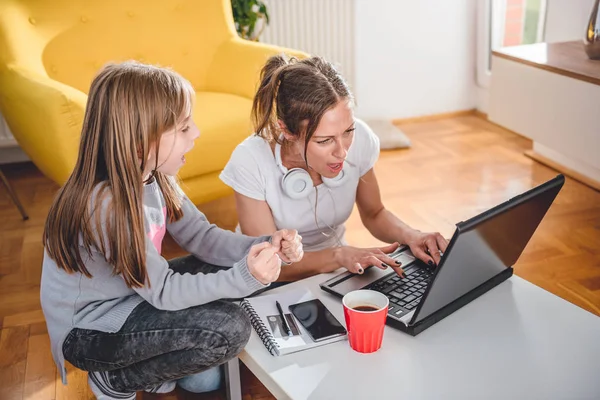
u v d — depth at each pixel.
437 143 3.51
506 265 1.43
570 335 1.28
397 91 3.85
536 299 1.39
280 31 3.56
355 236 2.53
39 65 2.53
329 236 1.75
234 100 2.65
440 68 3.86
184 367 1.40
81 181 1.30
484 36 3.73
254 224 1.65
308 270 1.58
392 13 3.67
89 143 1.29
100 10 2.73
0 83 2.52
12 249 2.56
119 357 1.39
